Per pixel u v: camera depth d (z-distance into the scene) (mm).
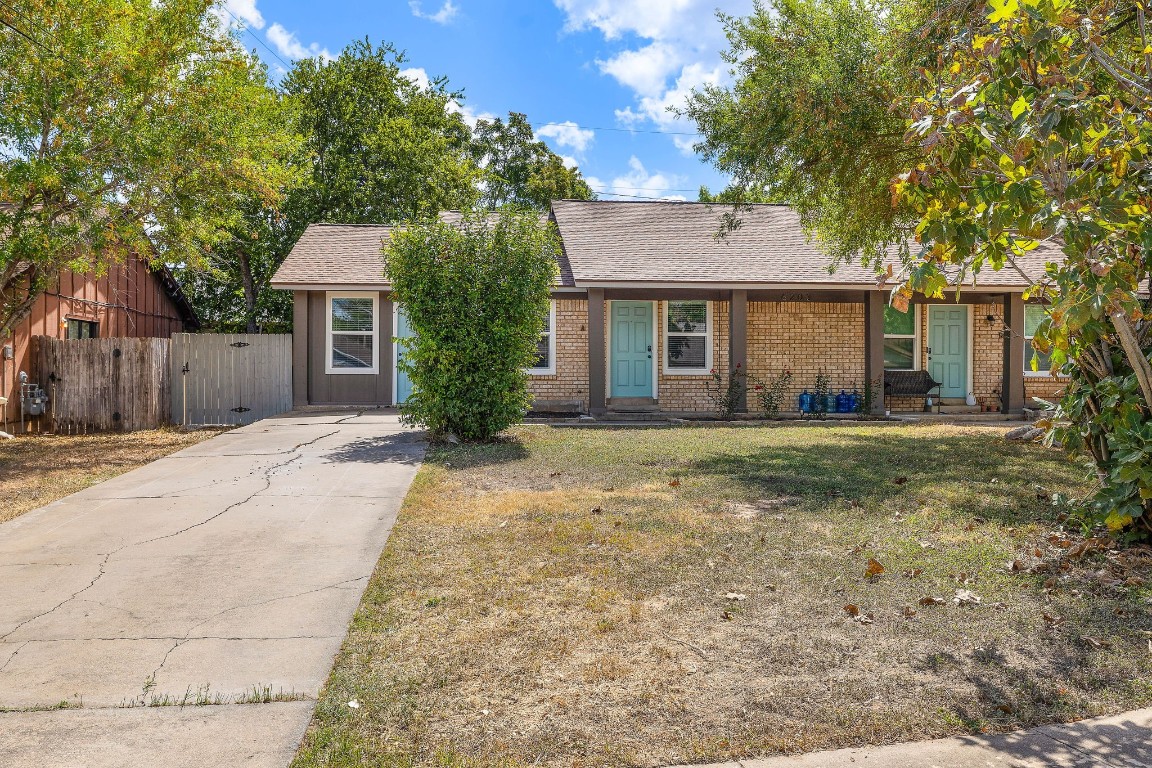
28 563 5434
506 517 6586
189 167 12523
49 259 12352
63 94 11242
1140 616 4332
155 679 3586
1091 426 5559
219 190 13273
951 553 5477
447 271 11188
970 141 4184
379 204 28516
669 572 5059
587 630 4129
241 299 29109
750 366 17297
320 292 16750
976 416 16266
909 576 4996
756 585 4820
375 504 7211
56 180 10969
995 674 3637
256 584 4949
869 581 4898
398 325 17078
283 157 18750
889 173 10422
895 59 9102
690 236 18078
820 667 3695
